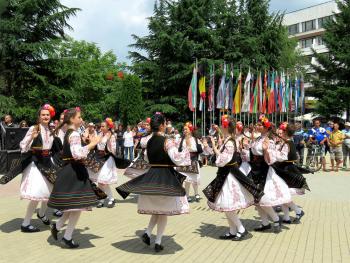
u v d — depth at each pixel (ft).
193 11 101.04
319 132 51.01
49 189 19.70
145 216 24.26
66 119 17.66
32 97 87.86
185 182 29.60
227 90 72.84
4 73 84.38
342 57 111.34
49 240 18.66
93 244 18.08
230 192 18.49
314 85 119.85
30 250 17.06
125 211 25.81
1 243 18.12
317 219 23.59
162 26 102.73
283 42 117.39
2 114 78.43
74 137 17.02
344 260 16.05
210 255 16.58
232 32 106.63
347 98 108.99
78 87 96.73
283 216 23.49
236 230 19.30
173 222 22.80
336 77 115.55
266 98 83.61
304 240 19.02
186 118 104.37
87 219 23.40
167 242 18.54
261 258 16.24
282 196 20.22
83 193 16.92
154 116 17.21
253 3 110.52
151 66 105.09
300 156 51.90
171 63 100.73
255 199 18.54
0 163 39.91
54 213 24.29
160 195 15.88
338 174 47.03
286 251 17.24
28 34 84.69
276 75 84.38
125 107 94.58
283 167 22.12
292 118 108.58
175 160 16.51
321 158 50.67
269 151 19.75
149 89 108.47
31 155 19.81
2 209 25.79
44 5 84.74
